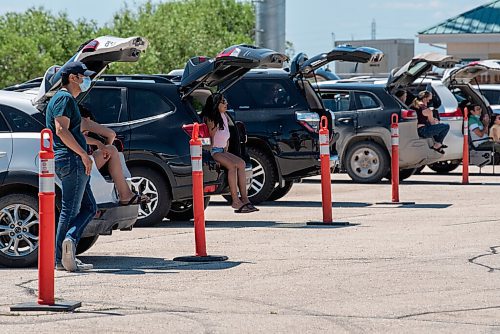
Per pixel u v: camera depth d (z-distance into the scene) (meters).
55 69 13.98
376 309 10.62
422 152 27.05
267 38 36.19
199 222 14.09
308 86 22.30
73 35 81.62
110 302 11.07
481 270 12.97
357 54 21.56
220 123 18.39
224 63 18.03
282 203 22.78
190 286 12.05
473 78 30.75
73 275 12.88
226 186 18.50
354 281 12.22
